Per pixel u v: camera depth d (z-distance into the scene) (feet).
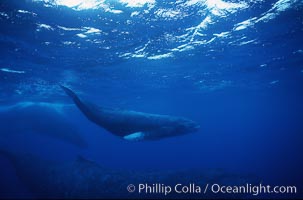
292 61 84.84
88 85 94.94
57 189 46.01
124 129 23.07
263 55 75.46
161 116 24.35
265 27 53.88
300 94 168.55
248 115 305.32
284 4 44.06
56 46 55.77
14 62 64.64
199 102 177.37
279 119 375.25
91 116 24.06
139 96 130.00
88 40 53.36
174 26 49.78
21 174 54.95
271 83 123.85
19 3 38.11
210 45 62.69
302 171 123.34
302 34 59.82
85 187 43.52
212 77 99.55
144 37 53.88
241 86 125.39
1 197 59.77
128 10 42.22
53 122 119.14
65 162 50.52
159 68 79.46
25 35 49.34
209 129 500.74
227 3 42.68
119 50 60.64
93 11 41.86
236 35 57.26
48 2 38.50
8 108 121.08
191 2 41.42
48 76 79.15
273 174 130.62
